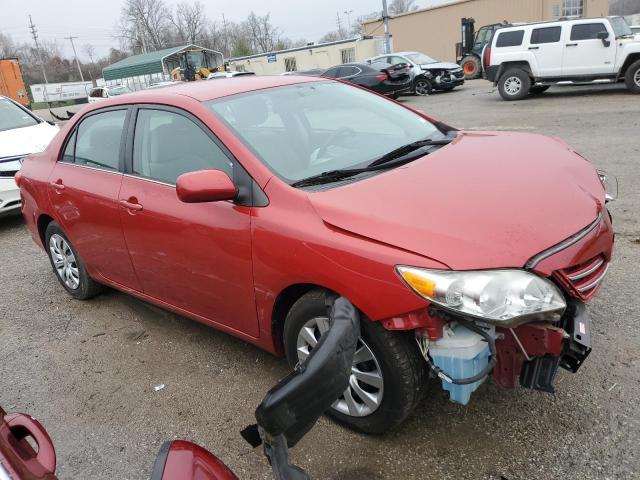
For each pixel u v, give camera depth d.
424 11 33.47
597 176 3.11
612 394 2.82
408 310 2.28
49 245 4.86
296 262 2.62
